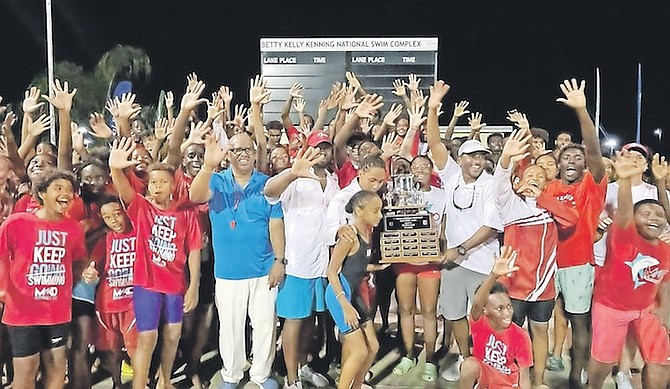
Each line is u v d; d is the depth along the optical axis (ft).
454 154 16.97
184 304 14.26
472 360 14.05
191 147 15.17
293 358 14.56
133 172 14.43
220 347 14.44
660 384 14.51
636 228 14.16
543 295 14.47
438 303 17.06
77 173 14.08
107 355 14.42
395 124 18.22
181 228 14.15
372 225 13.64
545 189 14.39
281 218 14.14
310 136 15.38
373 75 23.31
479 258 14.80
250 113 16.49
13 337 13.21
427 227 14.37
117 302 14.28
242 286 14.25
